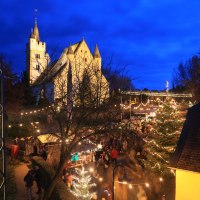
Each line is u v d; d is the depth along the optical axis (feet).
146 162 62.80
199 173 38.45
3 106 18.98
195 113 45.85
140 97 133.49
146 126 81.25
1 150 19.16
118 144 69.92
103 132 40.40
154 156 63.10
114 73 55.01
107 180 55.67
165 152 63.21
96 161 67.82
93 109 41.73
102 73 52.26
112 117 44.21
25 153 71.00
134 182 51.29
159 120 65.36
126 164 57.57
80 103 42.93
